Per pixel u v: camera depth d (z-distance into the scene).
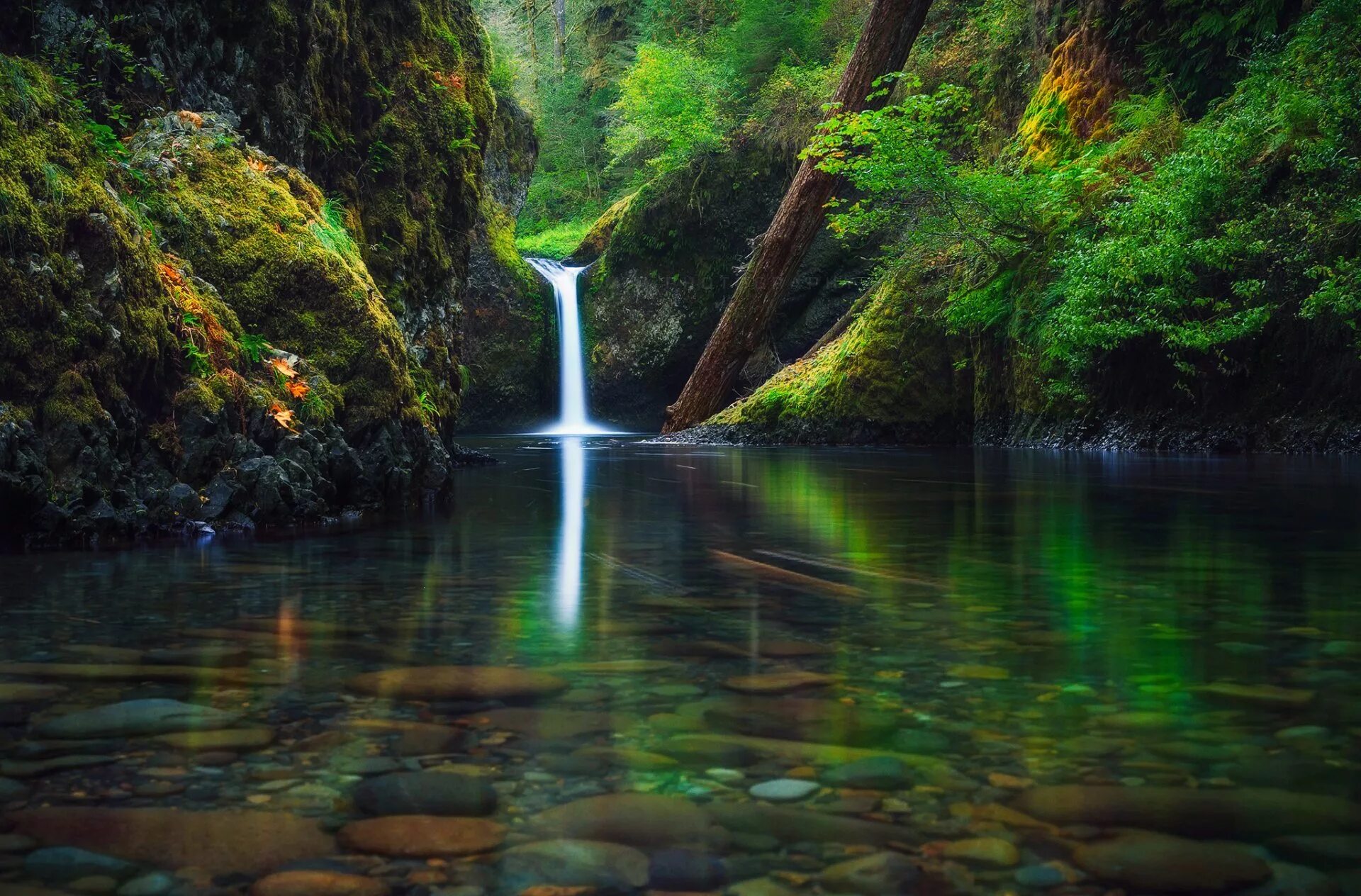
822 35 22.56
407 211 7.07
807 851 0.72
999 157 13.88
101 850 0.73
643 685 1.20
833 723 1.04
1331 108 7.89
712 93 22.27
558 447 12.57
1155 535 2.93
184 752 0.94
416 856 0.72
